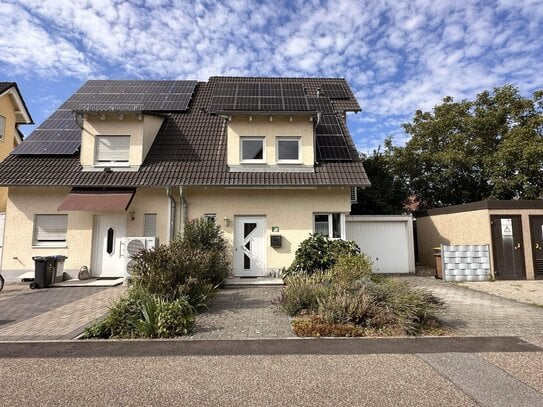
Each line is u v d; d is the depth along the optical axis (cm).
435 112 2366
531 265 1427
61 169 1424
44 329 718
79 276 1353
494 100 2211
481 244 1478
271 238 1406
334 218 1459
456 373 494
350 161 1509
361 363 533
